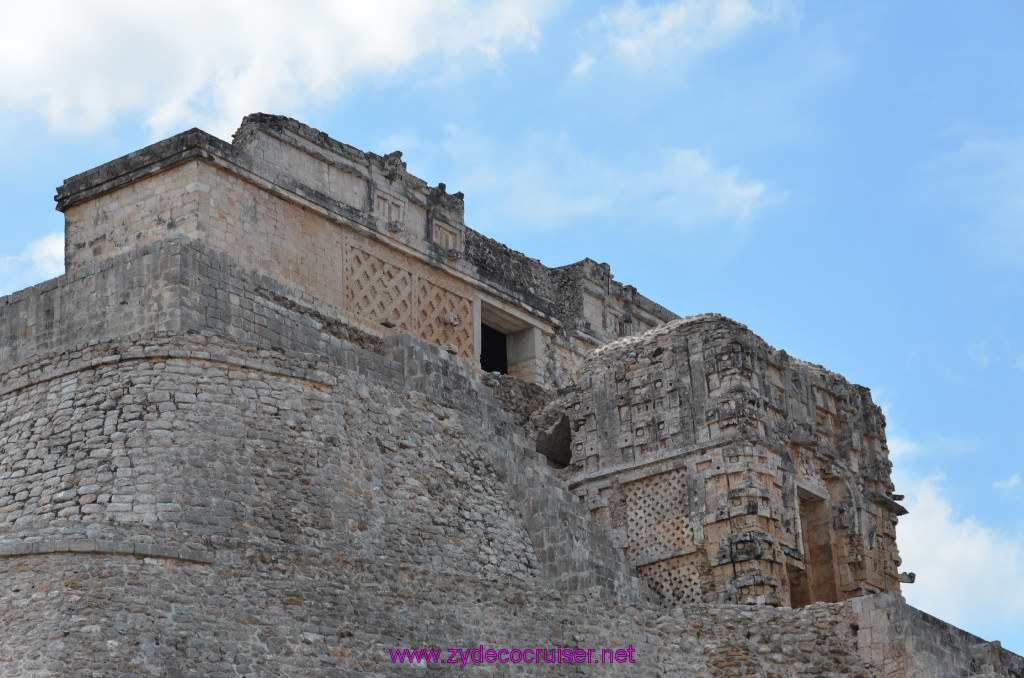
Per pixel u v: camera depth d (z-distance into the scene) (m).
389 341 27.05
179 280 24.20
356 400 24.62
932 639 23.31
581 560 25.78
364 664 21.44
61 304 25.17
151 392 22.67
